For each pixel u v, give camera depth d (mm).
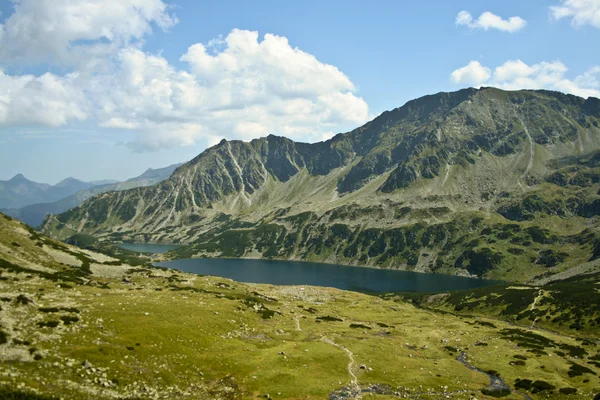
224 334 74500
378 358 74125
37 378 38406
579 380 70688
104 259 141875
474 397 59531
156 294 95375
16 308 56469
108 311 67562
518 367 77375
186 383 50219
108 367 47000
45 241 129875
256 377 56844
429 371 70375
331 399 53000
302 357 67812
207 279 147250
